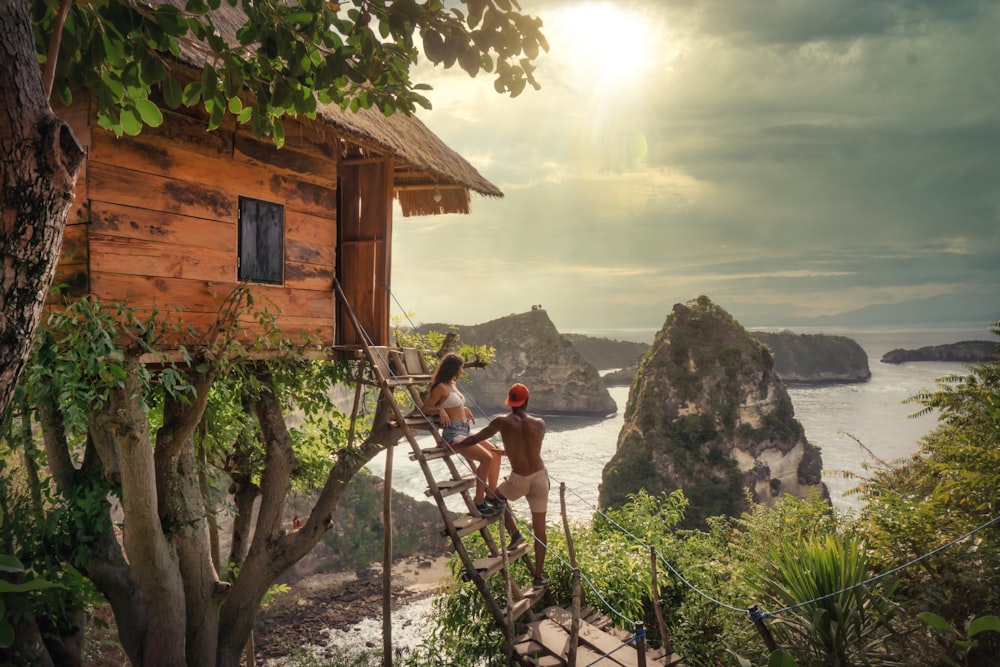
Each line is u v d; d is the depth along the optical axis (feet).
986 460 23.82
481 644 26.61
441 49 11.14
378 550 114.11
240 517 33.78
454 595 27.71
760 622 15.25
